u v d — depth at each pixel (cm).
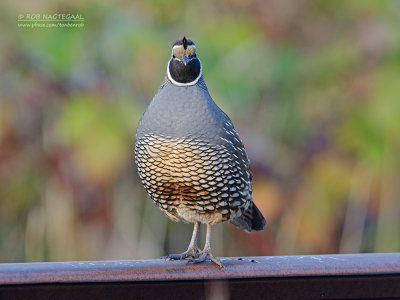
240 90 1261
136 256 1317
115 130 1202
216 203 747
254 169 1279
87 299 590
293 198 1316
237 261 627
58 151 1252
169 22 1321
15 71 1255
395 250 1371
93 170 1200
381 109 1270
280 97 1338
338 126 1312
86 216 1306
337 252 1356
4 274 573
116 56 1240
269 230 1332
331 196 1322
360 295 612
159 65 1241
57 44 1217
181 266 602
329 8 1377
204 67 1265
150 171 732
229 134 740
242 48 1291
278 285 608
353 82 1311
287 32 1349
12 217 1353
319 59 1327
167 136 713
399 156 1317
